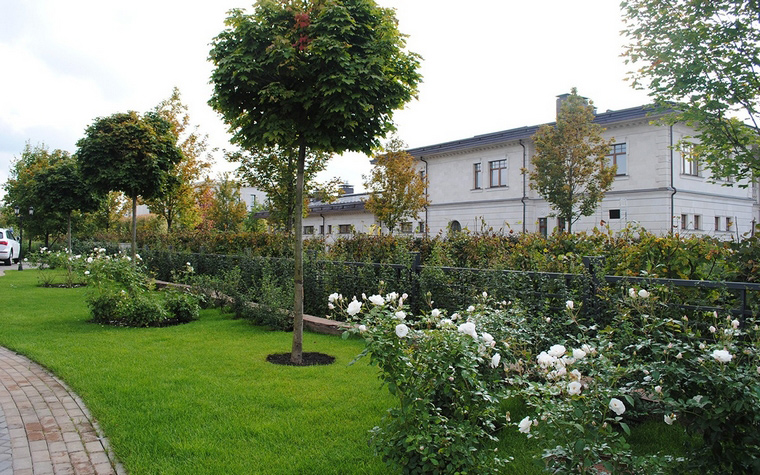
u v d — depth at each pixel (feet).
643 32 29.58
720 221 87.92
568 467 7.63
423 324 11.37
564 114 70.69
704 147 32.58
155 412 13.28
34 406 14.06
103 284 26.76
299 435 11.83
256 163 49.19
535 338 14.38
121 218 106.93
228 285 31.12
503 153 95.81
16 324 25.93
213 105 18.11
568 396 7.93
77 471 10.26
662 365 8.09
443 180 107.86
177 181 40.91
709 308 12.66
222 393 14.78
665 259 16.65
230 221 101.71
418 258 24.31
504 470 10.00
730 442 7.80
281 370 17.29
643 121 77.71
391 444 8.94
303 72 16.70
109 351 19.98
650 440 11.44
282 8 17.01
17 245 87.66
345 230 119.03
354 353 19.97
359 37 17.15
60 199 57.72
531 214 92.22
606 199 82.28
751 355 8.07
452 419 9.11
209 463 10.43
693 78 28.66
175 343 21.67
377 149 19.58
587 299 15.21
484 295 14.87
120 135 36.24
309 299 28.94
